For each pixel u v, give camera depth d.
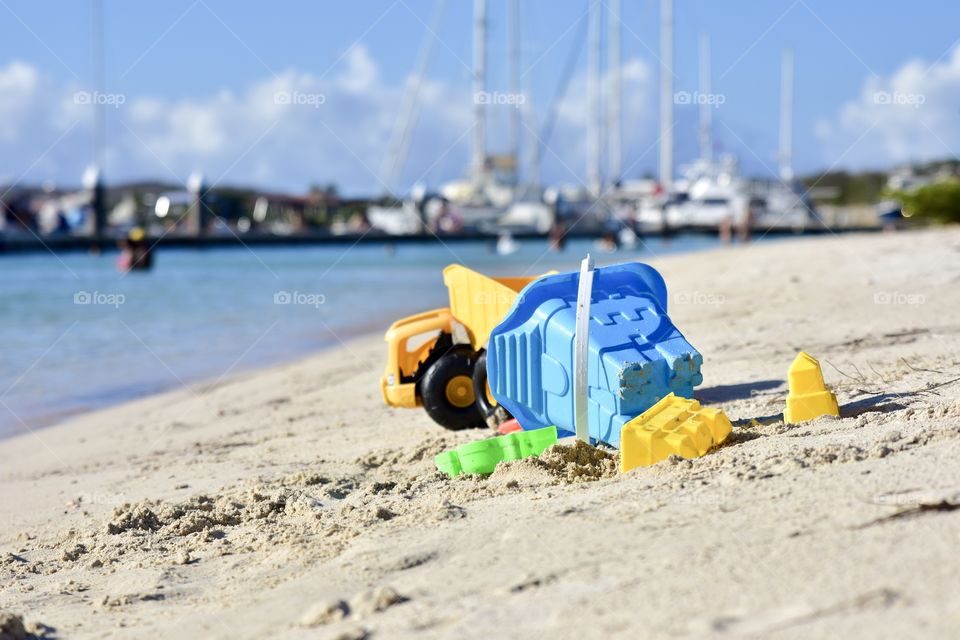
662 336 1.23
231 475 1.41
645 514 0.93
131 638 0.88
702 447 1.11
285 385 2.16
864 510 0.86
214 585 0.98
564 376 1.25
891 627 0.68
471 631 0.78
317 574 0.94
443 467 1.26
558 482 1.11
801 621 0.71
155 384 2.38
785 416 1.22
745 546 0.83
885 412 1.19
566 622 0.77
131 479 1.46
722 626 0.72
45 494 1.43
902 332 1.80
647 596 0.78
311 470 1.36
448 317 1.49
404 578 0.89
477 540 0.94
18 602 1.01
